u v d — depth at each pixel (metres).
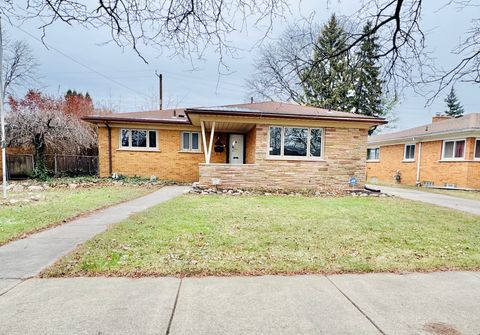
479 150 13.91
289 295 2.71
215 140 14.20
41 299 2.55
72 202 7.80
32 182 12.46
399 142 18.80
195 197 8.81
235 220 5.63
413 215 6.64
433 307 2.54
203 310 2.41
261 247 4.02
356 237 4.64
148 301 2.54
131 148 13.76
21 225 5.20
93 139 16.62
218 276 3.09
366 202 8.58
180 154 14.02
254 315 2.35
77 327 2.15
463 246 4.29
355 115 11.00
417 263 3.56
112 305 2.46
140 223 5.27
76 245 4.11
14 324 2.17
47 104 15.94
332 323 2.26
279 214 6.34
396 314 2.41
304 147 10.87
